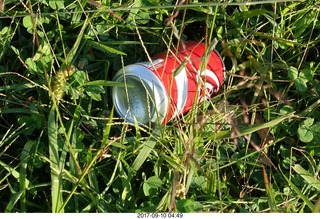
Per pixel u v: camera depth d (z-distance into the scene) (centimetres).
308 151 216
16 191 200
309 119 214
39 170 208
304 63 233
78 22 225
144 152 198
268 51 235
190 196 204
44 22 223
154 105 197
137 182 210
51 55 217
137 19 229
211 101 216
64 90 208
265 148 215
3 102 214
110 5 229
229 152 218
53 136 194
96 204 193
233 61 229
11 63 224
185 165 194
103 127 214
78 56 226
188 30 242
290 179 209
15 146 214
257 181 214
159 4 230
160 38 231
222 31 236
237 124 221
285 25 239
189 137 199
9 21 229
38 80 213
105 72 222
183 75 204
